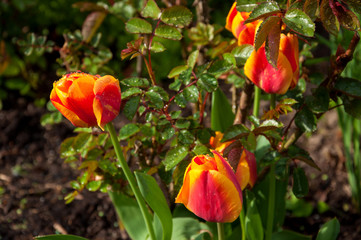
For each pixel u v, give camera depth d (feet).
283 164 2.83
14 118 5.60
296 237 3.22
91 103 2.46
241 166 2.66
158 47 2.78
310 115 2.75
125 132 2.95
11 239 3.91
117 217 4.14
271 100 2.76
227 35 3.79
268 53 2.46
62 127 5.53
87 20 3.50
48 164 4.97
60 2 6.09
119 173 3.13
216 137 2.90
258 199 3.26
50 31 6.31
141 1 3.43
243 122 3.14
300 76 3.20
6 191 4.51
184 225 3.14
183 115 5.15
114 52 6.24
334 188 4.37
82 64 3.61
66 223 4.09
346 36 3.42
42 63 5.83
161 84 5.90
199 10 3.51
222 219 2.48
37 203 4.34
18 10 5.76
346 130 3.80
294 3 2.48
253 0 2.56
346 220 4.00
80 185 3.13
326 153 4.80
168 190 3.37
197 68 2.80
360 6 2.45
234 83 3.22
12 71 5.67
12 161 5.03
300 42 3.30
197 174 2.40
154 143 3.17
